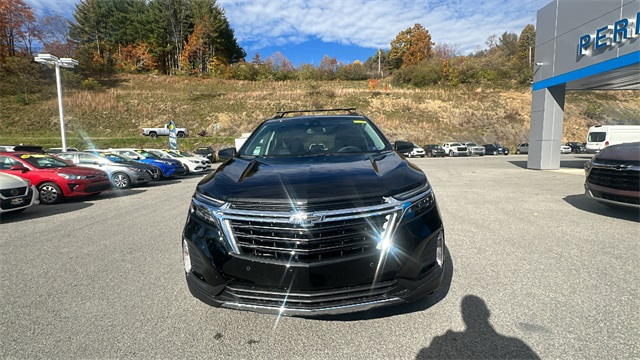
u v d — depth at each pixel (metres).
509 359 1.94
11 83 40.22
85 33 60.50
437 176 12.52
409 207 2.13
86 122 35.28
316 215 1.94
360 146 3.24
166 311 2.65
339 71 64.56
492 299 2.66
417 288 2.09
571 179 10.63
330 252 1.96
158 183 13.15
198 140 32.66
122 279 3.31
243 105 42.62
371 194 2.07
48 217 6.51
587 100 47.19
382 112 43.00
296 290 1.97
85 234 5.10
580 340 2.09
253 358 2.03
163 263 3.76
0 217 6.55
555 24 12.83
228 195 2.17
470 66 56.84
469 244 4.11
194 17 62.75
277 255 1.99
